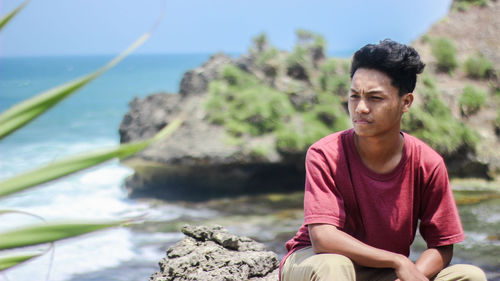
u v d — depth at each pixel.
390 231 1.89
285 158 12.86
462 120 14.37
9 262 0.73
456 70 16.20
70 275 7.41
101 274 7.47
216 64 15.66
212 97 14.34
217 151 12.85
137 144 0.69
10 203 12.00
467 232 8.99
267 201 11.83
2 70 127.31
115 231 9.30
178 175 13.04
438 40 16.84
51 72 117.06
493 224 9.41
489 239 8.53
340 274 1.72
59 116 39.44
